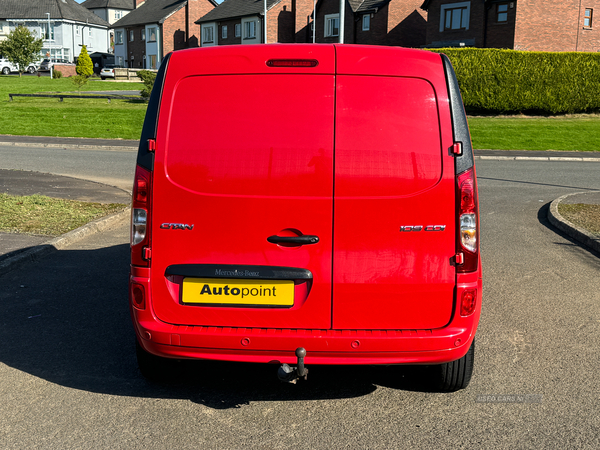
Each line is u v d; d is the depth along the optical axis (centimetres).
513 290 595
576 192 1273
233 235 314
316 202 309
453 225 312
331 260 313
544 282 623
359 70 309
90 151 1994
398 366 416
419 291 315
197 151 313
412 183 309
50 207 957
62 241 754
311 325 317
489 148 2194
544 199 1184
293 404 358
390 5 4556
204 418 339
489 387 383
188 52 316
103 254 718
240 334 315
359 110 308
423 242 312
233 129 311
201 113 313
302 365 312
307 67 309
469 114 3050
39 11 8481
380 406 356
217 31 6281
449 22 4053
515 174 1572
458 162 310
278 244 313
